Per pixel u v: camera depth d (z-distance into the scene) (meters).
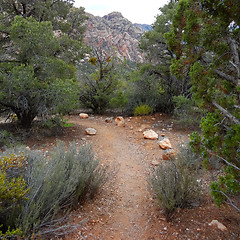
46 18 13.76
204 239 3.10
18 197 2.66
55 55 10.75
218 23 3.26
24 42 7.76
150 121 11.40
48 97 7.98
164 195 3.65
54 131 8.79
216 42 3.44
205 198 4.23
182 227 3.41
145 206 4.20
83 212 3.76
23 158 3.50
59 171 3.63
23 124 8.41
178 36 4.04
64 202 3.66
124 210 4.09
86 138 8.55
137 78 12.89
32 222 2.74
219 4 3.00
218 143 3.38
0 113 8.38
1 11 11.81
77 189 3.82
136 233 3.40
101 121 11.79
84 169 4.25
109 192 4.71
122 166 6.25
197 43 3.54
